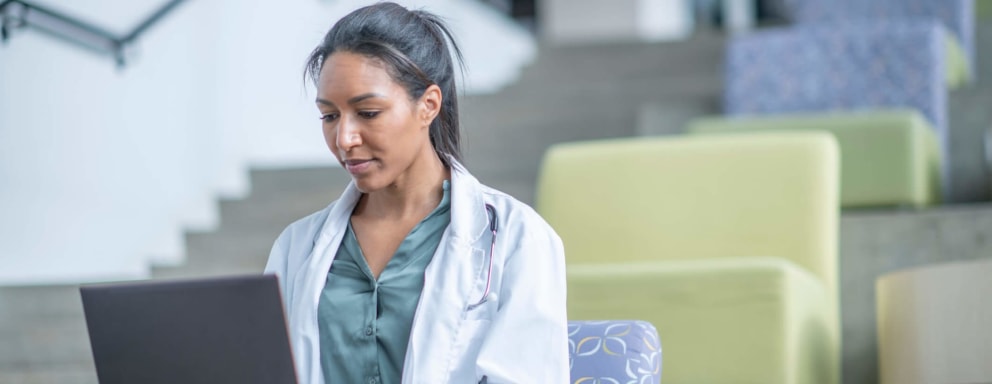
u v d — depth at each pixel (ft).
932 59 15.55
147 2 15.70
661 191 11.44
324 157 18.25
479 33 22.49
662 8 26.11
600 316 9.57
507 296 5.88
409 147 5.93
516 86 20.31
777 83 16.20
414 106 5.93
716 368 9.20
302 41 18.33
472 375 5.82
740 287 9.21
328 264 6.14
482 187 6.32
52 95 14.24
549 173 12.02
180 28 16.37
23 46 13.76
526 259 5.95
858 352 12.71
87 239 14.69
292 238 6.41
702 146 11.51
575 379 6.78
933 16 18.30
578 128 18.66
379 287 6.00
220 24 17.12
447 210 6.16
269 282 5.43
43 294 13.23
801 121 13.98
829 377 10.15
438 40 6.12
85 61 14.74
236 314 5.49
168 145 16.11
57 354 13.02
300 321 6.02
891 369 9.63
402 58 5.86
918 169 13.50
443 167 6.28
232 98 17.33
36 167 13.96
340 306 6.03
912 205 13.41
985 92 15.85
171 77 16.22
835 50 15.97
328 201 16.51
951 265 8.87
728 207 11.18
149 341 5.62
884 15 18.60
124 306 5.62
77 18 14.23
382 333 5.93
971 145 15.87
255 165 17.39
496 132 18.90
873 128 13.53
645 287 9.46
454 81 6.24
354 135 5.81
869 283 12.77
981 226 12.65
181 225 16.24
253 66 17.67
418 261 6.04
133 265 15.38
